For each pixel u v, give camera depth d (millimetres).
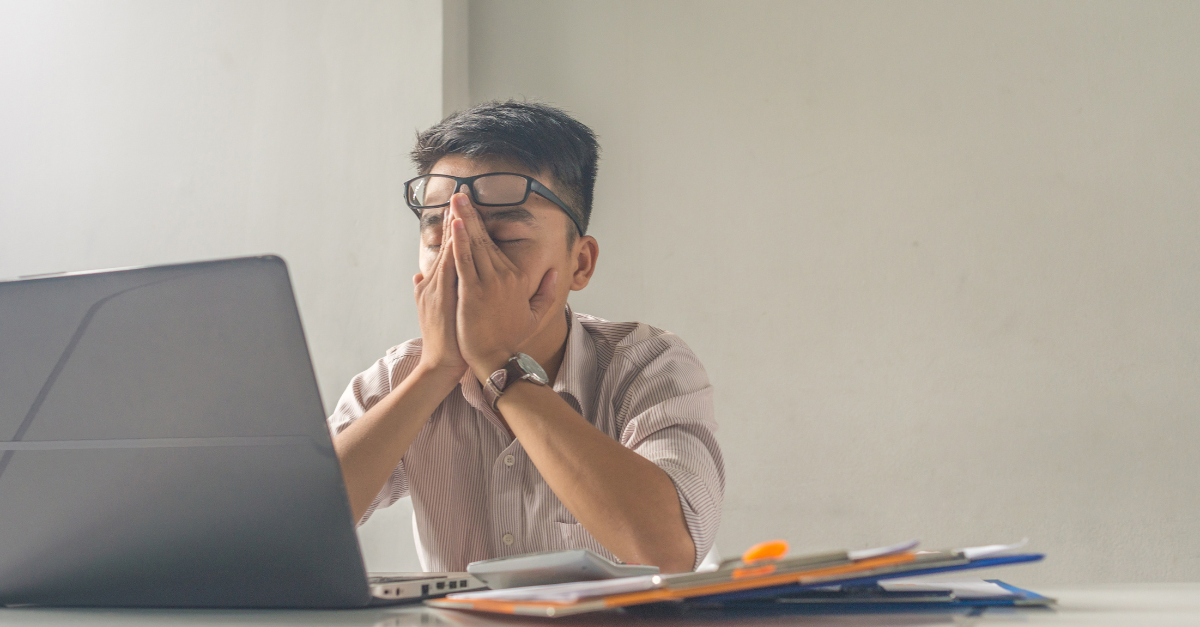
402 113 1896
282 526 430
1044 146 1886
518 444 1009
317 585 446
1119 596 490
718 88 2033
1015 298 1845
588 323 1183
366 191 1884
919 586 503
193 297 411
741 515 1866
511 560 470
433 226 1003
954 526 1786
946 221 1898
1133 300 1797
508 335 932
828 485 1847
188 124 2014
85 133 2072
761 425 1893
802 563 381
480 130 1001
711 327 1946
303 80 1964
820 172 1966
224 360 413
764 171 1988
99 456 442
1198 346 1754
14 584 487
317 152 1926
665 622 390
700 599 411
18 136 2109
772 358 1915
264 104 1979
